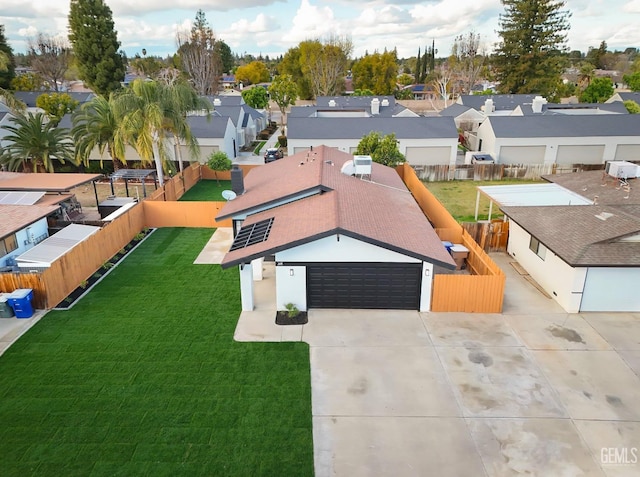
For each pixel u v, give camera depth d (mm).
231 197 22438
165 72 97125
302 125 41531
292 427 11172
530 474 9883
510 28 73812
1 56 34938
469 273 20109
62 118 41750
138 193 33562
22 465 10039
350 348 14344
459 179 38406
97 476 9773
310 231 15359
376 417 11516
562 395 12281
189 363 13609
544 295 17938
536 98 51219
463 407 11859
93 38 61375
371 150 32469
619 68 147625
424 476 9836
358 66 101750
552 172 38250
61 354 14023
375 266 16062
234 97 64312
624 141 40000
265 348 14352
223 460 10195
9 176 28000
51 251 19031
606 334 15133
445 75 91688
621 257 15773
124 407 11789
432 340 14805
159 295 17953
